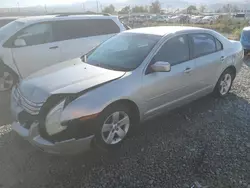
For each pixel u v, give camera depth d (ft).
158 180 9.57
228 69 17.42
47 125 9.85
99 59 13.66
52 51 20.63
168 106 13.66
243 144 11.94
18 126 10.94
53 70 12.75
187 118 14.64
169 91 13.25
